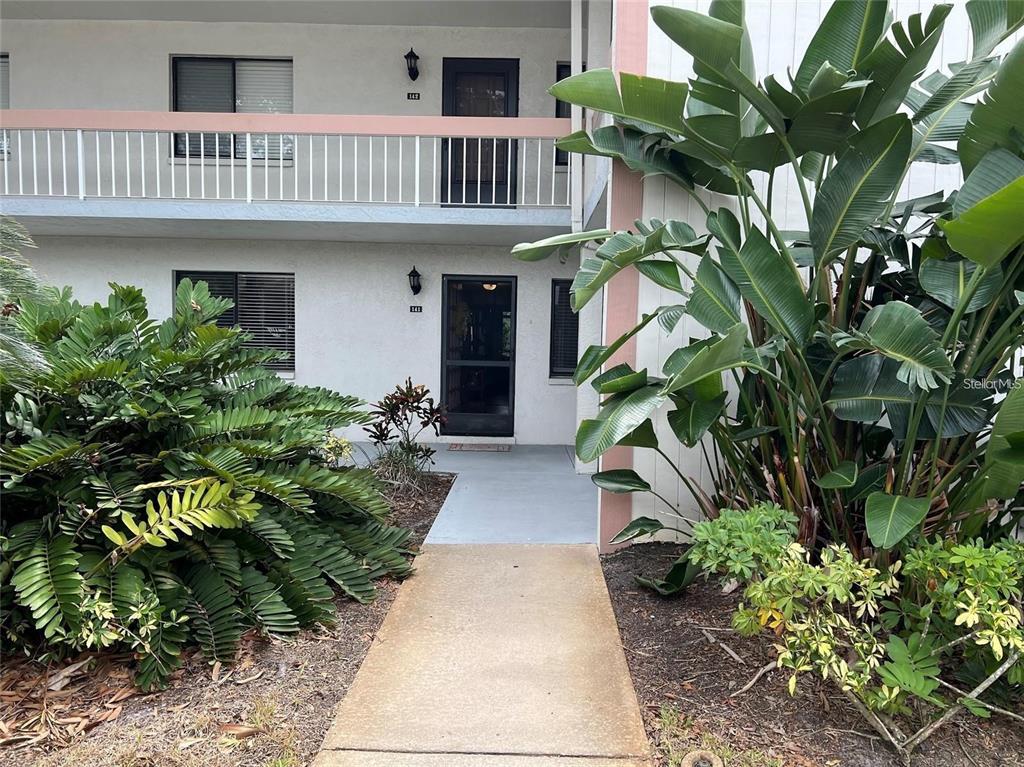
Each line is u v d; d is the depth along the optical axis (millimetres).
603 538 4098
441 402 7934
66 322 3496
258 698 2445
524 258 3521
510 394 8102
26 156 7871
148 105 7961
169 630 2598
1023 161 2439
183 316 3828
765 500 3316
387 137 7121
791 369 3109
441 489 5824
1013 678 2104
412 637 2963
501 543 4309
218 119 6824
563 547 4227
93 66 7922
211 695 2471
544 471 6547
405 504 5309
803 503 2965
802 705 2379
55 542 2576
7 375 2781
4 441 2799
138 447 3158
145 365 3240
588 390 6566
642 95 2809
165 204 6773
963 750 2148
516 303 7988
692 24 2422
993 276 2652
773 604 2137
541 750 2168
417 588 3535
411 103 7973
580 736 2240
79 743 2180
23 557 2531
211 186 7980
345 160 7977
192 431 3156
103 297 7848
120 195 7965
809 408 3021
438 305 7973
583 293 2865
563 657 2783
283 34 7926
